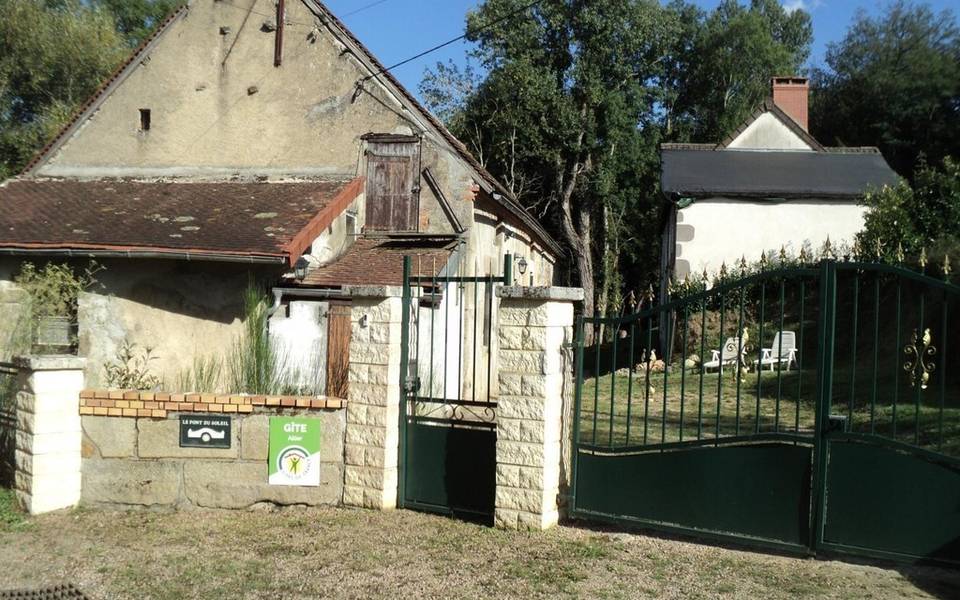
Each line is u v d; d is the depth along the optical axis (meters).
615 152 32.75
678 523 6.21
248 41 17.02
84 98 25.78
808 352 15.62
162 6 32.28
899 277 5.55
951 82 36.28
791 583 5.41
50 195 15.92
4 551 6.25
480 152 32.69
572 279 36.53
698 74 39.59
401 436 7.26
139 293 12.52
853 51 41.47
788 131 22.89
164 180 17.17
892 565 5.73
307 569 5.82
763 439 5.95
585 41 31.03
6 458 7.97
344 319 12.60
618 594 5.28
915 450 5.44
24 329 12.24
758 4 45.66
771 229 19.88
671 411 12.13
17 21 24.20
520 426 6.57
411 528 6.69
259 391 8.15
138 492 7.34
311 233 13.13
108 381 10.03
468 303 16.02
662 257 27.41
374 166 16.27
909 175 37.34
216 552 6.21
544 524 6.51
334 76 16.58
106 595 5.40
